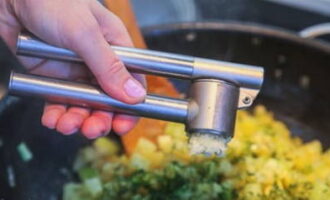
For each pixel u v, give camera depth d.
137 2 0.77
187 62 0.39
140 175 0.57
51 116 0.44
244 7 0.76
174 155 0.60
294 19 0.74
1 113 0.51
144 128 0.59
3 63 0.65
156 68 0.40
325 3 0.76
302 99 0.66
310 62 0.62
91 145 0.60
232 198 0.56
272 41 0.62
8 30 0.51
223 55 0.64
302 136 0.65
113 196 0.56
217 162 0.59
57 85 0.40
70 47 0.42
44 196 0.56
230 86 0.38
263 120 0.65
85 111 0.45
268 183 0.58
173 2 0.77
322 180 0.58
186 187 0.56
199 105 0.38
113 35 0.46
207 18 0.75
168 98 0.40
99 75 0.40
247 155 0.60
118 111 0.41
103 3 0.54
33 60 0.48
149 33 0.61
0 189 0.49
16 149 0.54
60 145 0.58
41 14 0.42
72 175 0.59
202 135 0.38
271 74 0.66
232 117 0.38
